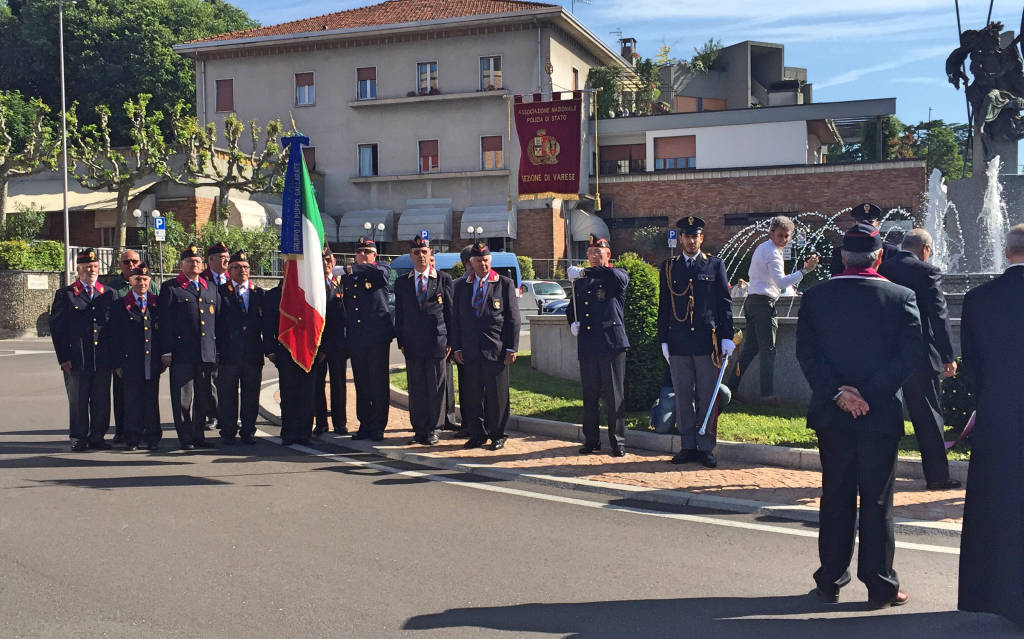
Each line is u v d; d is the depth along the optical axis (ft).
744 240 132.77
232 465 28.37
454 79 135.54
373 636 14.21
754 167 132.98
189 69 174.60
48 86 178.29
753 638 14.19
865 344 15.60
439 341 31.30
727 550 18.90
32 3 173.06
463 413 33.60
